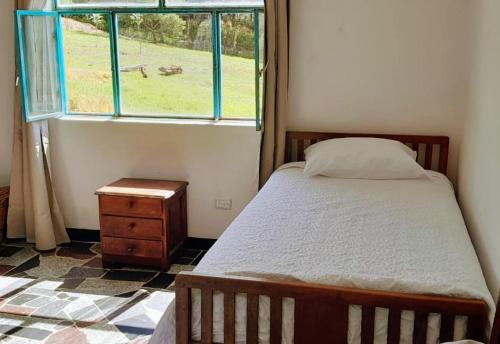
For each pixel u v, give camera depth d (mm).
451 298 1734
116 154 3980
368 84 3561
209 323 1876
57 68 3939
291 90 3674
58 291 3283
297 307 1811
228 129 3773
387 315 1778
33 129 3805
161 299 3186
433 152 3555
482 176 2475
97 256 3848
